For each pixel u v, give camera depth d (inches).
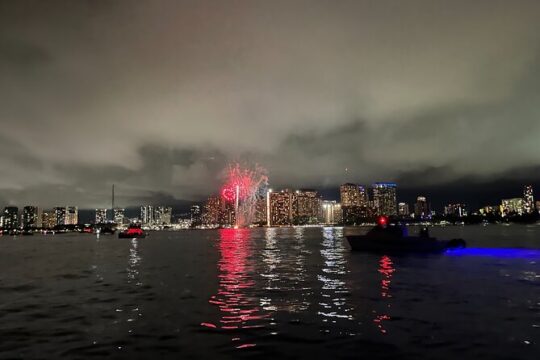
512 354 411.2
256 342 464.1
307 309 645.9
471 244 2758.4
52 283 1000.2
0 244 4146.2
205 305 687.1
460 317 577.6
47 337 496.7
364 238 1999.3
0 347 457.7
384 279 1018.7
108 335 502.0
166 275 1147.9
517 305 664.4
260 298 751.1
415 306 661.9
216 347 447.2
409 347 437.7
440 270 1222.9
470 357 403.5
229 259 1752.0
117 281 1026.1
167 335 498.0
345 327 526.0
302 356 414.9
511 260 1556.3
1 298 783.7
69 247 3206.2
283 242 3742.6
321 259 1674.5
